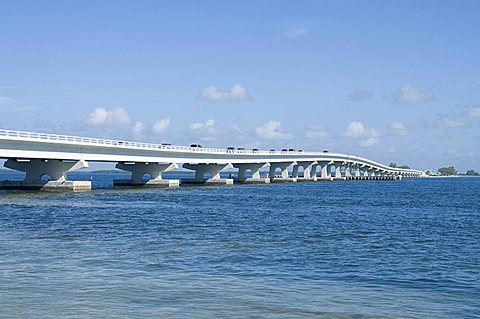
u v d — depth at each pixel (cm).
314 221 4669
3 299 1923
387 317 1766
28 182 8988
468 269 2550
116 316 1739
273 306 1859
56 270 2398
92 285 2123
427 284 2233
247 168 15588
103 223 4309
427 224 4572
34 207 5772
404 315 1791
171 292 2028
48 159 8388
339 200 7912
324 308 1848
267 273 2392
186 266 2517
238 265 2559
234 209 5853
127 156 9794
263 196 8619
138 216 4903
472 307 1900
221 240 3381
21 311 1791
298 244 3266
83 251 2917
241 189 11250
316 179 19462
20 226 4078
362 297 2005
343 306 1880
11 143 7269
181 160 11619
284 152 16400
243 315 1758
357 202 7506
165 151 10988
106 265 2520
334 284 2206
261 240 3406
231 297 1966
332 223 4528
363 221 4753
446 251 3091
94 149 8969
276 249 3055
